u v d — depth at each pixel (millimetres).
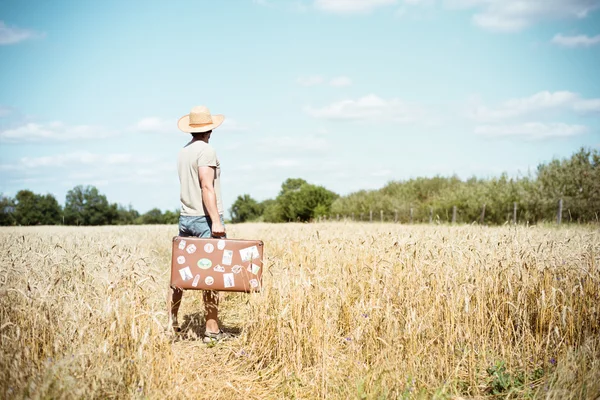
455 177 37812
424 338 4586
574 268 5422
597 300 4953
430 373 4219
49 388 3213
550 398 3645
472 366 4312
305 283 4895
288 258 7262
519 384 4133
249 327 5316
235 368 4734
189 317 6410
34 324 3861
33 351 3730
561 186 22609
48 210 87125
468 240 6523
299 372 4434
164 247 13188
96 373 3512
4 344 3625
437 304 4898
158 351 4082
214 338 5441
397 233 9117
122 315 4070
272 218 53406
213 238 5180
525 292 5145
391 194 39281
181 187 5605
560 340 4656
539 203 22594
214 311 5457
